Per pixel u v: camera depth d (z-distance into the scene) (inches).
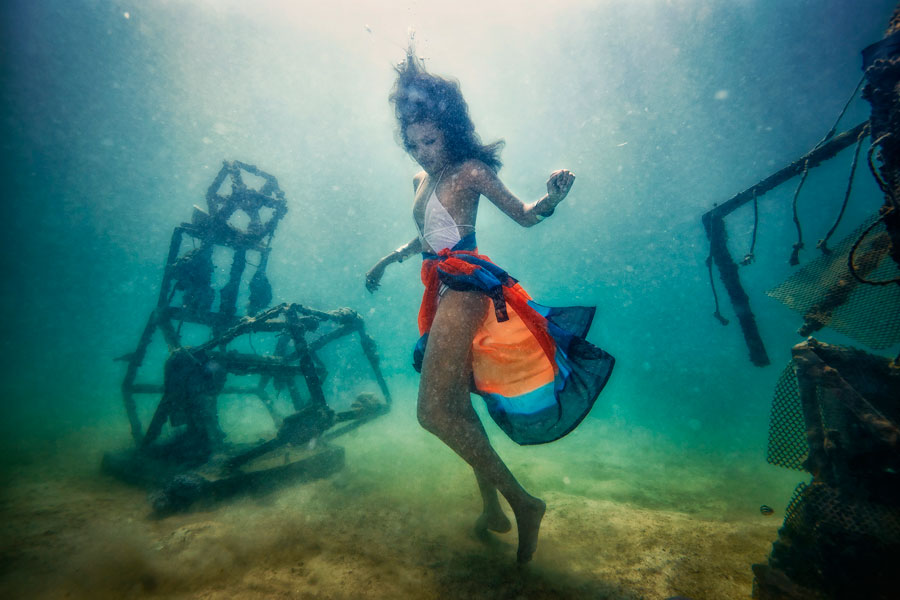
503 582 74.4
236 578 75.1
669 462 179.3
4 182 1332.4
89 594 70.6
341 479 139.3
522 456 186.1
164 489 113.2
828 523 60.6
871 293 72.9
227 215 192.1
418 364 83.1
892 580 54.3
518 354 72.7
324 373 195.3
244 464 130.5
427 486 133.3
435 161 72.0
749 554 84.0
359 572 77.5
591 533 97.6
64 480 143.6
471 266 65.9
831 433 64.9
